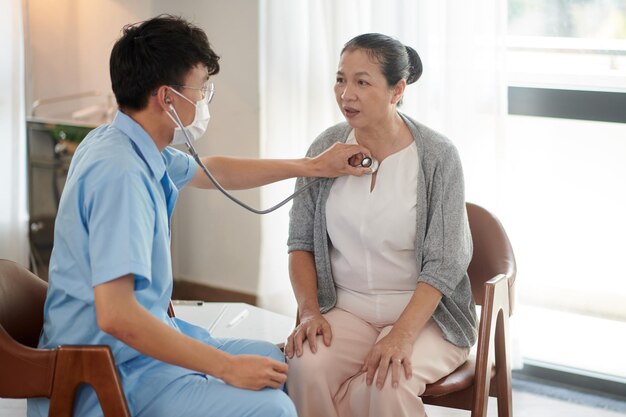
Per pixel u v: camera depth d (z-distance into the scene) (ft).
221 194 13.23
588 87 10.56
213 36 12.84
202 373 6.75
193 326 7.44
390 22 10.66
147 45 6.37
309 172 7.72
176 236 13.83
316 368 7.25
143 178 6.32
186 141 6.72
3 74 13.30
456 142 10.36
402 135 7.71
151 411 6.42
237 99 12.80
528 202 11.60
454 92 10.26
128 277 6.05
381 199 7.60
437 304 7.43
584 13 10.51
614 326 11.51
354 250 7.73
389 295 7.75
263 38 12.35
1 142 13.42
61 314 6.48
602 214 11.38
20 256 13.71
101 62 13.62
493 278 7.55
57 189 13.02
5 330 6.23
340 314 7.79
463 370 7.57
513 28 10.92
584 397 10.45
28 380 6.09
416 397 6.98
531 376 11.02
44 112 14.07
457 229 7.53
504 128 10.18
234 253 13.32
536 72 10.78
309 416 7.31
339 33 11.05
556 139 11.32
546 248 11.64
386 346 7.11
